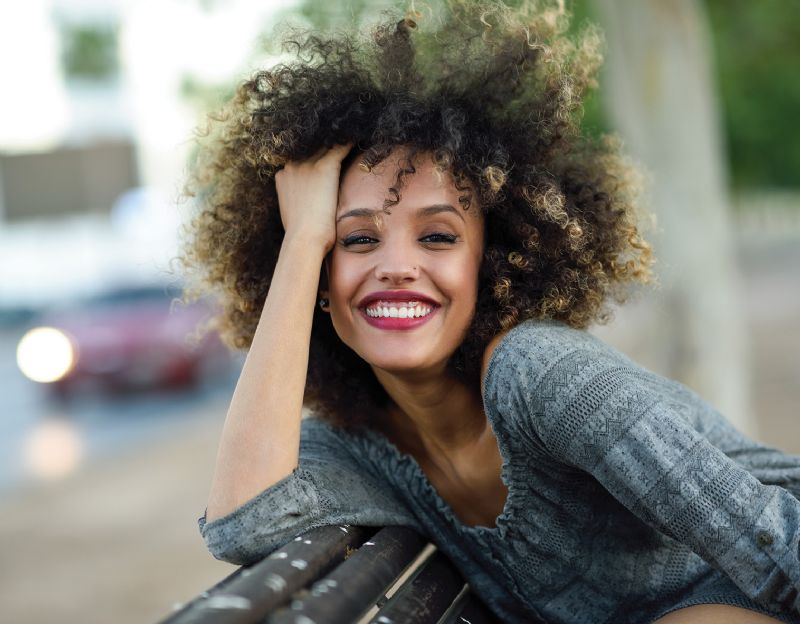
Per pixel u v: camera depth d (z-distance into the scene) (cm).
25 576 589
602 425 161
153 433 1001
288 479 174
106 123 2181
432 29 202
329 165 190
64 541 661
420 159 184
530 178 190
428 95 188
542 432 167
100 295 1236
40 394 1289
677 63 473
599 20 478
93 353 1156
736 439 204
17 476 871
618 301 214
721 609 175
